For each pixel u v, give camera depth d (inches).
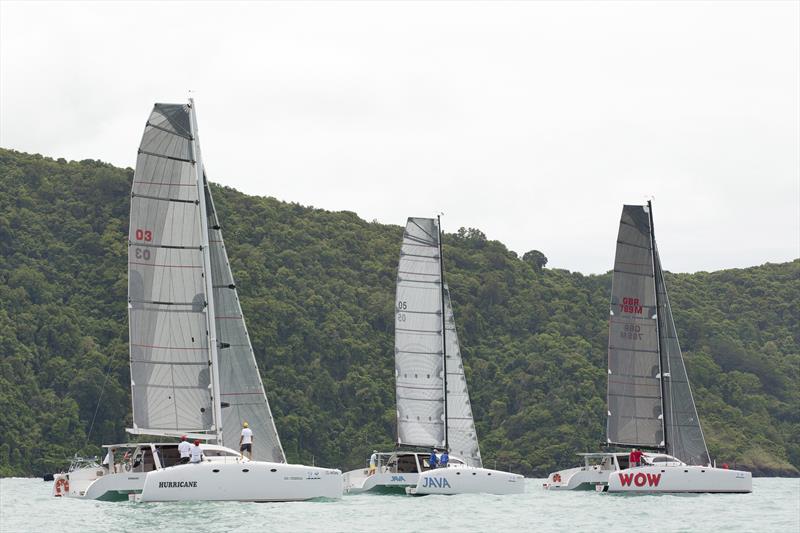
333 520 3971.5
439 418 5989.2
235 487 4222.4
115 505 4382.4
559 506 4874.5
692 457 5900.6
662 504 5024.6
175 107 4500.5
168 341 4461.1
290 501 4325.8
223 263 4783.5
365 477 5708.7
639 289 5876.0
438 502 5027.1
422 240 6048.2
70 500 5310.0
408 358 5999.0
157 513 3981.3
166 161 4485.7
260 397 4756.4
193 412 4480.8
